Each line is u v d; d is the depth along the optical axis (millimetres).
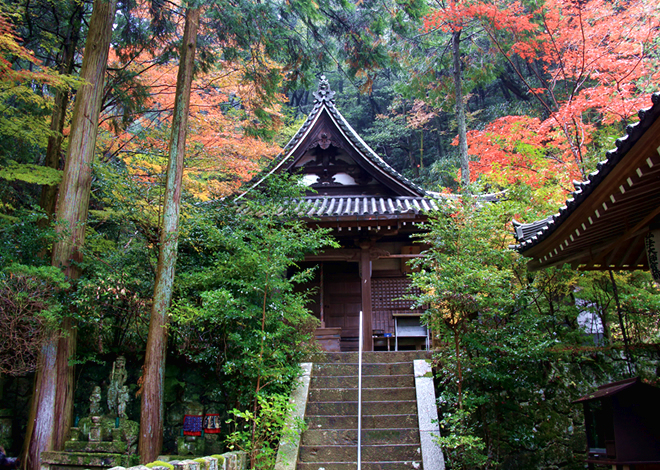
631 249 5461
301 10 8805
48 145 8945
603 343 7184
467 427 5973
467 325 6281
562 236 5074
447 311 6098
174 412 7285
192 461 4195
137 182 8344
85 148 7488
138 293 7582
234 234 6898
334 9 9516
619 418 4340
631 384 4434
